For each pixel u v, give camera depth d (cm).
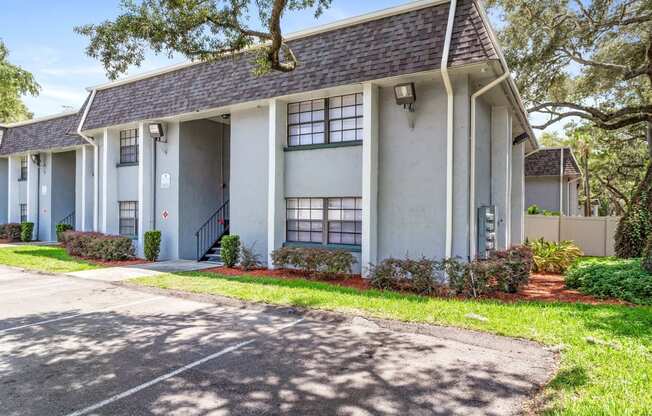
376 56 884
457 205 838
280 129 1054
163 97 1248
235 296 747
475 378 410
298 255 945
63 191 1898
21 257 1336
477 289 736
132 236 1358
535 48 1474
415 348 497
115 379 416
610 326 539
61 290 864
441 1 855
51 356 480
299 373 428
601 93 1733
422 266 767
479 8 806
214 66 1171
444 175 854
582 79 1672
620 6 1357
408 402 364
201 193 1360
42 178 1891
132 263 1213
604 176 3133
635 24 1373
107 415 344
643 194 1134
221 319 632
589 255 1664
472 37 779
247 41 799
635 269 804
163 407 358
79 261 1250
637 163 2742
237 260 1120
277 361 461
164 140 1302
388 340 527
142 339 539
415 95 871
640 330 522
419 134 881
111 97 1421
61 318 645
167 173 1309
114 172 1447
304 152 1038
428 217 871
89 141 1494
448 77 802
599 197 3756
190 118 1241
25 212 2019
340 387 395
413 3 880
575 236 1692
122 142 1461
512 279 768
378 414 344
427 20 855
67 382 409
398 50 861
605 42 1478
